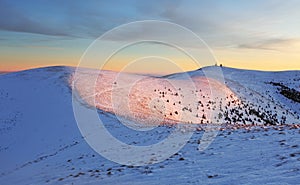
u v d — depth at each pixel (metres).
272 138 11.39
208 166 8.30
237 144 10.95
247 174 7.04
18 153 18.06
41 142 19.36
